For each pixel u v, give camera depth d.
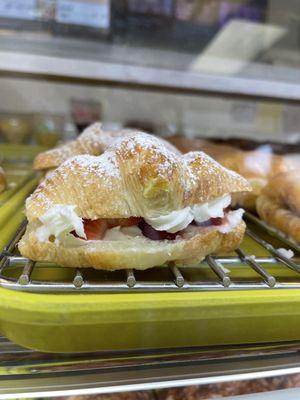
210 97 0.45
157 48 0.38
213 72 0.39
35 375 0.13
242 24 0.38
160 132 0.41
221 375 0.13
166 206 0.15
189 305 0.13
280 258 0.18
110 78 0.38
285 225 0.21
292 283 0.15
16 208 0.22
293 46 0.39
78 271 0.15
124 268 0.15
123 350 0.13
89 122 0.43
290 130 0.47
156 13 0.36
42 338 0.13
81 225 0.14
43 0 0.34
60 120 0.40
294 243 0.20
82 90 0.43
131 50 0.37
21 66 0.35
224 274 0.15
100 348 0.13
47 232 0.15
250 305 0.13
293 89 0.41
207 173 0.16
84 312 0.12
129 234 0.16
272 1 0.37
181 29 0.37
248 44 0.39
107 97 0.43
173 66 0.39
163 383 0.13
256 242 0.21
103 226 0.16
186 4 0.36
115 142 0.18
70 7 0.35
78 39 0.36
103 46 0.37
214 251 0.17
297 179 0.22
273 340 0.14
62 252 0.15
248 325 0.14
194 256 0.16
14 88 0.41
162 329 0.13
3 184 0.26
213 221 0.17
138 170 0.15
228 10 0.37
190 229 0.17
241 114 0.46
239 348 0.14
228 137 0.39
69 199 0.15
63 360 0.13
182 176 0.15
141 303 0.13
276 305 0.14
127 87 0.42
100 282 0.14
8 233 0.19
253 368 0.13
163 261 0.15
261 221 0.24
